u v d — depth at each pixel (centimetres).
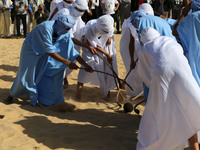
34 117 468
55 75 516
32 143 388
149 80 367
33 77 508
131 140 411
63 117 485
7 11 1409
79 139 404
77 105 553
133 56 573
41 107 519
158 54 345
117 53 1033
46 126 444
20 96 571
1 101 538
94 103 570
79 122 468
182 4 937
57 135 415
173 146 332
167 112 331
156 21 442
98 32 542
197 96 325
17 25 1405
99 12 1266
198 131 344
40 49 495
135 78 587
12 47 1146
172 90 330
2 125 427
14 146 376
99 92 636
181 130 327
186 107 327
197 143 338
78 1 552
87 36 554
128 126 463
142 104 566
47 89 523
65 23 468
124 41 592
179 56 339
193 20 411
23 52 504
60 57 492
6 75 734
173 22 506
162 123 333
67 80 684
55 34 495
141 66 372
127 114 517
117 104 570
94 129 441
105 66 579
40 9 1377
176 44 353
